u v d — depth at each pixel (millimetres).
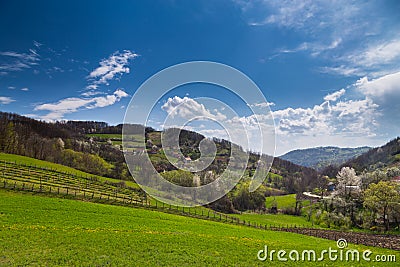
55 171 59438
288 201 73438
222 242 25703
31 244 19625
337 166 119000
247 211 50625
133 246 21516
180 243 23844
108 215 33688
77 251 19156
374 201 61656
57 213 30797
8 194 37719
